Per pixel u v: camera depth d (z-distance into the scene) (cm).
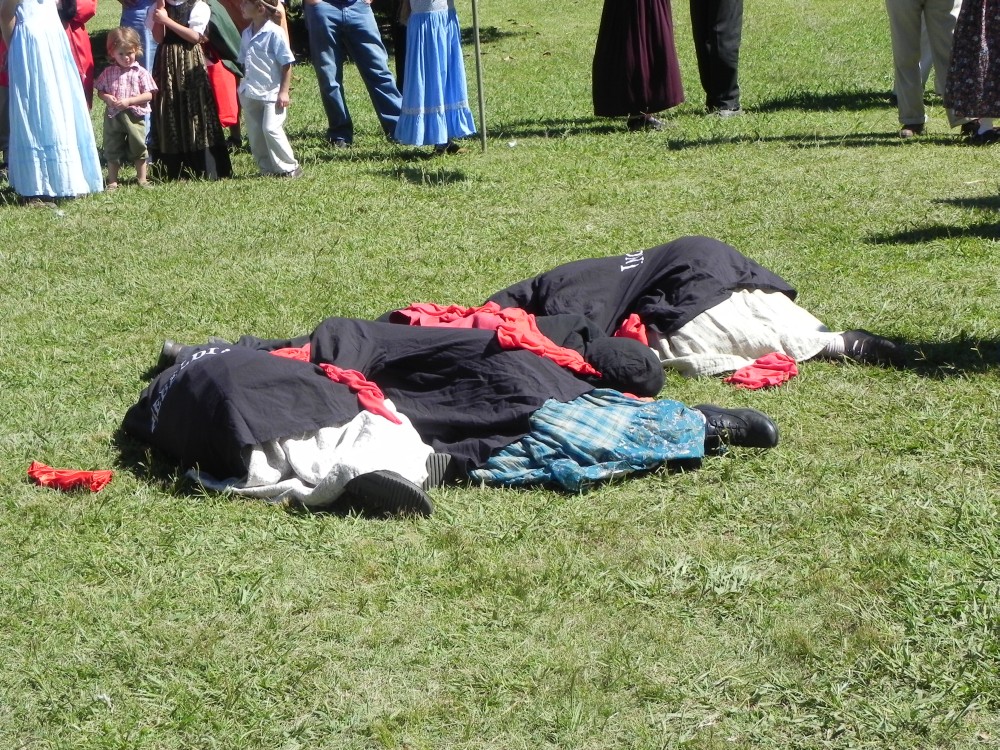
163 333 812
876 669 420
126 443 633
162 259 992
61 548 521
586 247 976
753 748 386
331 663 436
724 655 432
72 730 405
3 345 795
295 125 1692
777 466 574
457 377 606
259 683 424
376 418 573
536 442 572
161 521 544
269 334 798
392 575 492
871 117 1480
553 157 1324
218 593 483
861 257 897
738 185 1149
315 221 1094
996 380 659
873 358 693
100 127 1712
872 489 548
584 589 476
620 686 415
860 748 385
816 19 2547
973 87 1249
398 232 1048
